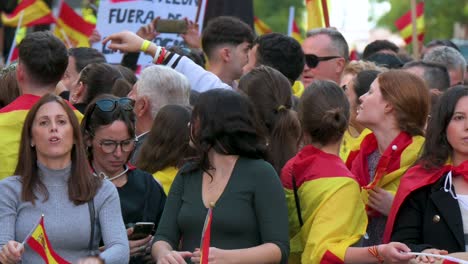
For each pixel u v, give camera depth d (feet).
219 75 60.44
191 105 52.11
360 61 61.67
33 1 87.20
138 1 71.41
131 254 41.96
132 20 71.46
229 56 60.13
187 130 46.21
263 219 39.45
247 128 40.09
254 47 58.39
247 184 39.68
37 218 39.34
